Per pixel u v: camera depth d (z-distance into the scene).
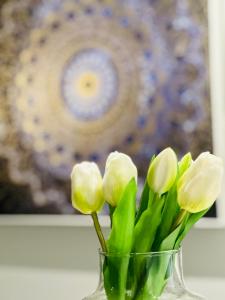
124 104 0.90
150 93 0.88
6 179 0.99
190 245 0.85
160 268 0.52
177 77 0.86
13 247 0.98
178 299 0.52
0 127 1.00
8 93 1.00
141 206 0.55
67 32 0.96
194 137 0.84
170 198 0.54
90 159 0.93
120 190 0.53
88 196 0.54
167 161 0.51
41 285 0.95
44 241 0.96
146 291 0.51
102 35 0.93
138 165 0.88
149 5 0.89
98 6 0.94
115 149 0.91
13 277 0.98
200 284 0.84
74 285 0.93
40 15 0.98
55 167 0.95
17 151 0.98
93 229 0.92
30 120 0.98
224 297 0.82
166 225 0.53
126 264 0.52
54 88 0.96
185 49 0.86
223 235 0.83
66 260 0.94
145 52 0.89
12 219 0.97
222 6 0.84
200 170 0.51
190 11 0.86
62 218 0.93
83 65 0.94
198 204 0.51
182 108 0.86
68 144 0.94
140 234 0.52
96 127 0.93
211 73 0.84
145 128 0.88
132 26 0.90
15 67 0.99
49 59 0.97
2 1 1.00
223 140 0.83
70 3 0.96
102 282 0.53
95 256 0.91
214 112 0.83
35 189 0.96
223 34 0.84
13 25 1.00
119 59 0.91
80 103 0.94
